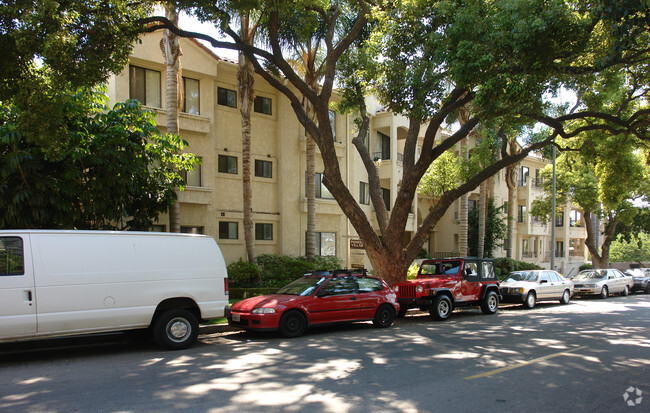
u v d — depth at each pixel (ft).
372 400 19.35
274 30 42.39
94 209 37.42
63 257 26.71
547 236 139.64
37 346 30.27
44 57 32.42
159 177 42.83
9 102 35.27
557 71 39.29
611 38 36.99
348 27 58.95
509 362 26.66
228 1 38.01
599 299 76.33
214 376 23.25
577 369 25.21
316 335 36.60
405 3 43.88
